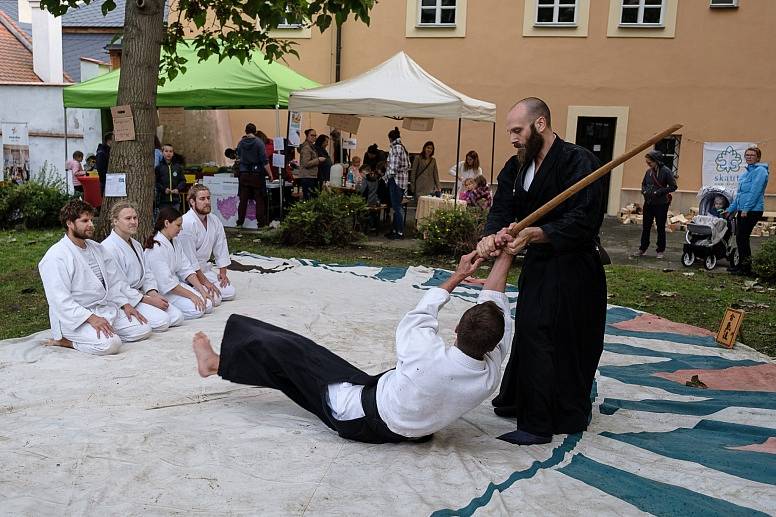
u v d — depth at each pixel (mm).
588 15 16625
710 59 16297
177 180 13430
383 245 12297
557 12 16812
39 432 3770
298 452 3590
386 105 12039
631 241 13727
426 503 3125
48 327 6836
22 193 13398
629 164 16906
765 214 15398
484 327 3426
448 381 3471
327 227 11891
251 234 12984
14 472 3289
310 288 8250
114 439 3652
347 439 3773
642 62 16562
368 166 15141
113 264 5875
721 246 10719
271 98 12742
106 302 5781
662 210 12023
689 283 9703
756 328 7449
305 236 11906
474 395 3504
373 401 3650
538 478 3447
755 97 16219
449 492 3258
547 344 3902
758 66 16125
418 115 11969
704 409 4738
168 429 3816
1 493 3094
